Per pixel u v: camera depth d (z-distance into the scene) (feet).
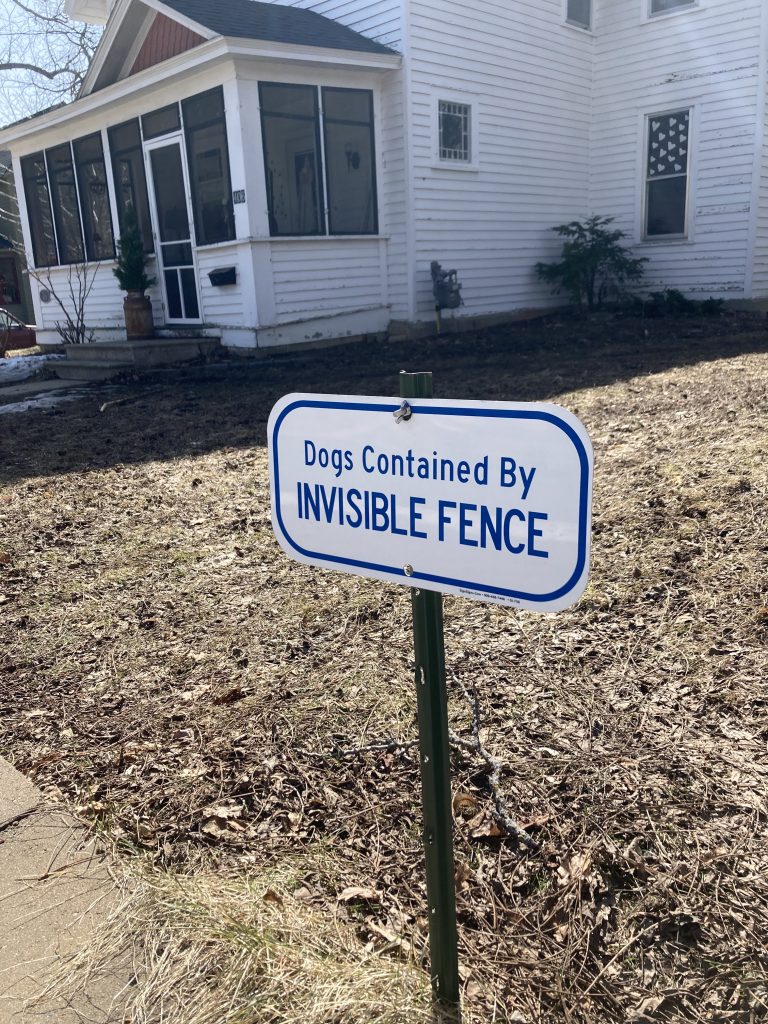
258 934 6.54
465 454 4.84
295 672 10.82
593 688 9.86
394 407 5.13
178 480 19.85
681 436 19.33
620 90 50.60
